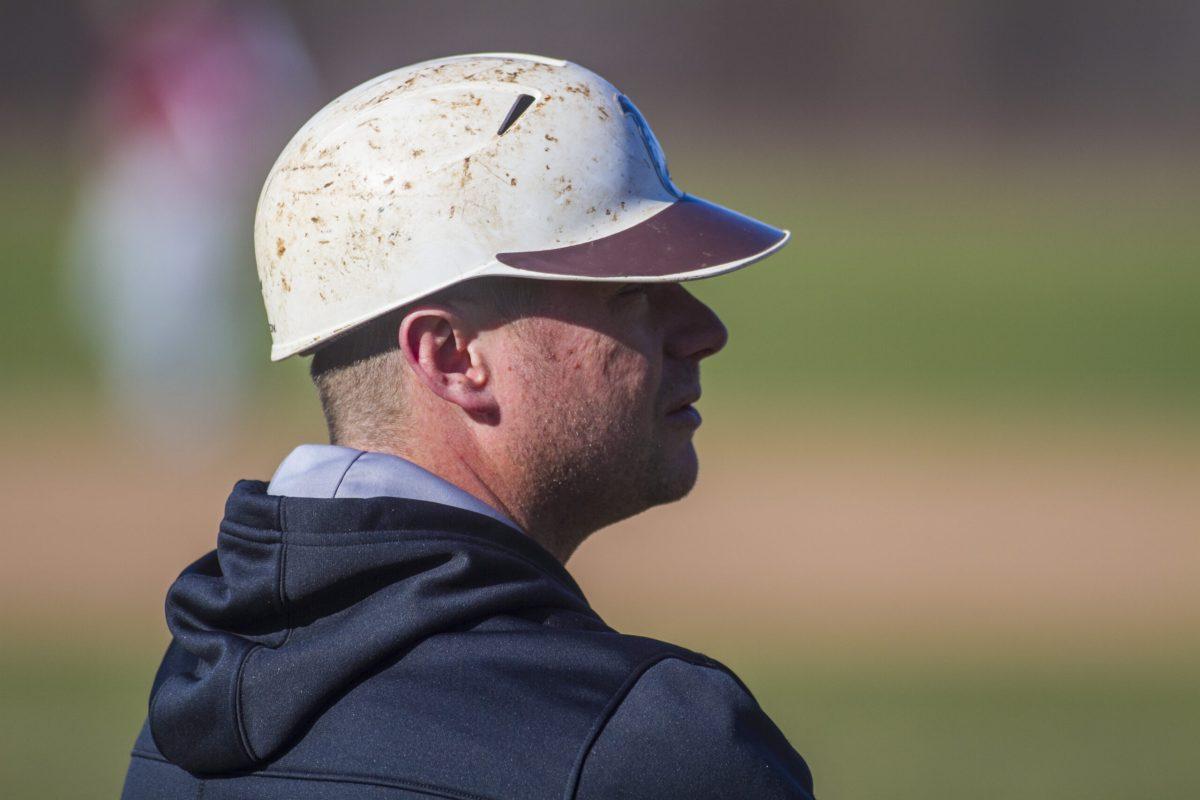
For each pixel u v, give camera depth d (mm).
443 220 7043
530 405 7156
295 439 45594
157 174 44844
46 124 143125
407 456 7219
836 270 85562
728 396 55188
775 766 6301
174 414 45750
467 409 7152
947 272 84250
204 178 45000
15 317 67000
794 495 41062
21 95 152125
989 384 56906
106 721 23609
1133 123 158125
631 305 7285
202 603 6711
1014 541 36469
